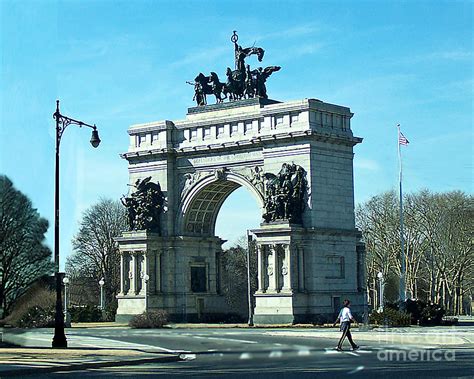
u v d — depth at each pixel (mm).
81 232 189250
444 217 175250
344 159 121375
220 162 126500
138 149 133625
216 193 131500
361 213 190000
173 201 131250
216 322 130750
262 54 128000
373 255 184000
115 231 187250
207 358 53781
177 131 131625
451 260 173875
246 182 123312
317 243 116062
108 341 76750
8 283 26000
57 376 42438
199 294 131625
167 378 39688
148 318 116250
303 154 116688
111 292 185750
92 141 68000
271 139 118750
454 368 42531
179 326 117438
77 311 141375
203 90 131125
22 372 42781
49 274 26594
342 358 51469
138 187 132250
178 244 130125
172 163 131750
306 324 112312
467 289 191250
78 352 58125
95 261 187875
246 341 74250
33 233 25516
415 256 179000
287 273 114562
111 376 41656
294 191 116125
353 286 120938
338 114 121062
